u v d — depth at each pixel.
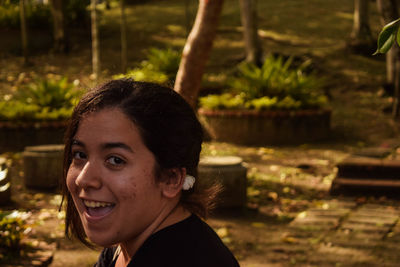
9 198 7.27
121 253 1.28
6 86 15.68
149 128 1.04
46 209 7.04
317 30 21.86
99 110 1.04
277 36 21.02
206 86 14.73
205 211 1.26
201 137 1.16
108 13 25.06
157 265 1.06
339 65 17.73
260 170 9.32
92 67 17.77
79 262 5.12
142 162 1.04
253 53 17.23
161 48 20.23
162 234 1.09
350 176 8.16
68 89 12.06
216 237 1.15
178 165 1.09
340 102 15.17
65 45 19.31
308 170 9.24
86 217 1.07
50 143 10.70
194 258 1.06
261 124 11.70
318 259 5.36
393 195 7.68
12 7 20.52
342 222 6.53
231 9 24.92
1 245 4.77
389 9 13.66
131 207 1.05
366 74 17.06
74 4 21.80
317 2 25.89
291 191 8.09
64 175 1.20
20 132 10.60
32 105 11.23
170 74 14.84
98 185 1.04
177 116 1.09
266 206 7.39
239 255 5.52
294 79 12.80
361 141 11.97
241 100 12.37
